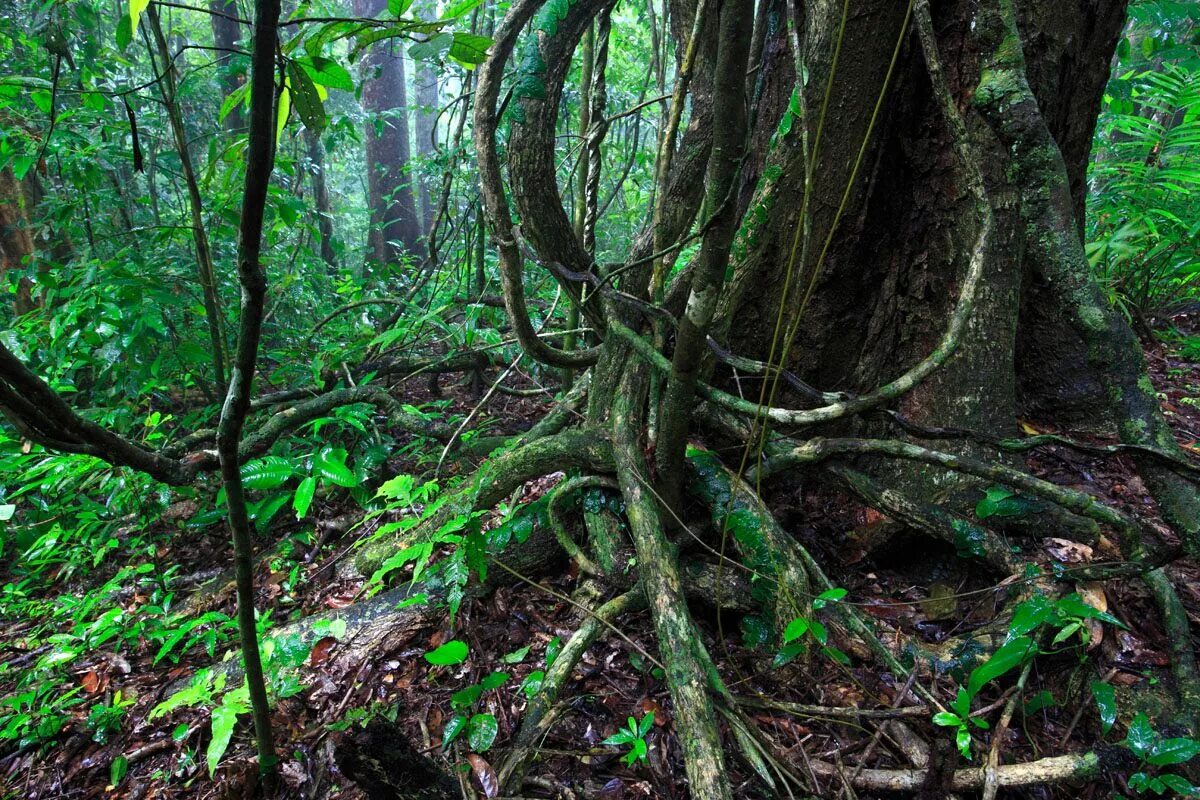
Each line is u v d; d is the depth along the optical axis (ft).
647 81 13.11
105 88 12.19
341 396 11.32
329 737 6.34
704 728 5.17
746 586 7.04
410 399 14.79
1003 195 7.47
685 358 5.94
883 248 8.27
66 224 11.52
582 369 10.27
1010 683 6.17
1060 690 6.15
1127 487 8.58
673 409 6.48
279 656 6.69
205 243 9.18
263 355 14.60
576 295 8.46
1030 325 9.60
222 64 14.20
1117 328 5.92
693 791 4.93
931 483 7.75
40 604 8.90
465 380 15.14
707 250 5.15
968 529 7.23
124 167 16.31
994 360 7.71
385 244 29.40
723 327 7.93
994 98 5.86
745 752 5.43
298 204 12.85
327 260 24.85
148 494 9.72
